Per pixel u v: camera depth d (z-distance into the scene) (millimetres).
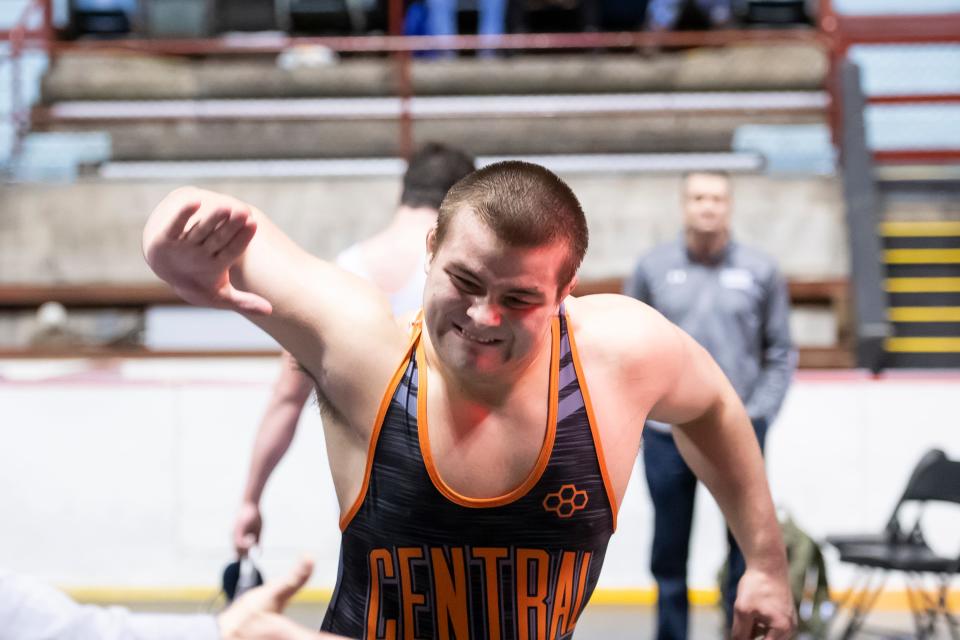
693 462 2023
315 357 1696
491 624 1698
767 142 8930
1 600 1092
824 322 7902
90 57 9508
